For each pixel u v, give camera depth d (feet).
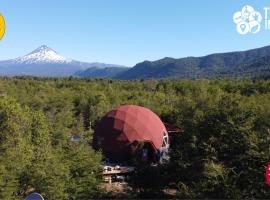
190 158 101.55
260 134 100.07
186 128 111.96
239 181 91.71
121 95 335.06
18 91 350.64
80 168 102.73
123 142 155.02
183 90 378.12
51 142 147.33
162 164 120.26
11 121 135.64
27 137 134.92
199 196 90.58
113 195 122.31
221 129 101.50
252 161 92.53
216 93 294.87
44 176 90.99
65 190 96.17
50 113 247.29
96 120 271.90
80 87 399.65
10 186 86.63
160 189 118.11
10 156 96.84
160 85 407.03
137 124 159.74
